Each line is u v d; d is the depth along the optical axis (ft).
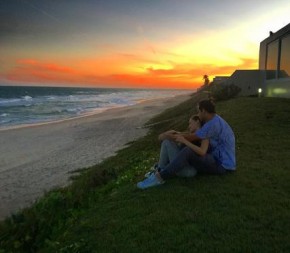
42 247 18.90
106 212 19.60
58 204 24.09
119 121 119.14
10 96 370.53
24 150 74.02
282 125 43.75
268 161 27.89
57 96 390.63
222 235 15.14
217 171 22.30
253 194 19.76
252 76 95.35
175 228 16.05
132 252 14.44
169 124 85.66
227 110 61.67
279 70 71.77
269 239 14.62
